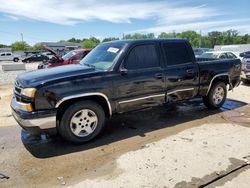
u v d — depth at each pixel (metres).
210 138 4.17
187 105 6.42
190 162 3.34
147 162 3.37
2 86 10.71
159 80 4.58
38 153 3.77
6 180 3.04
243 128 4.66
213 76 5.55
